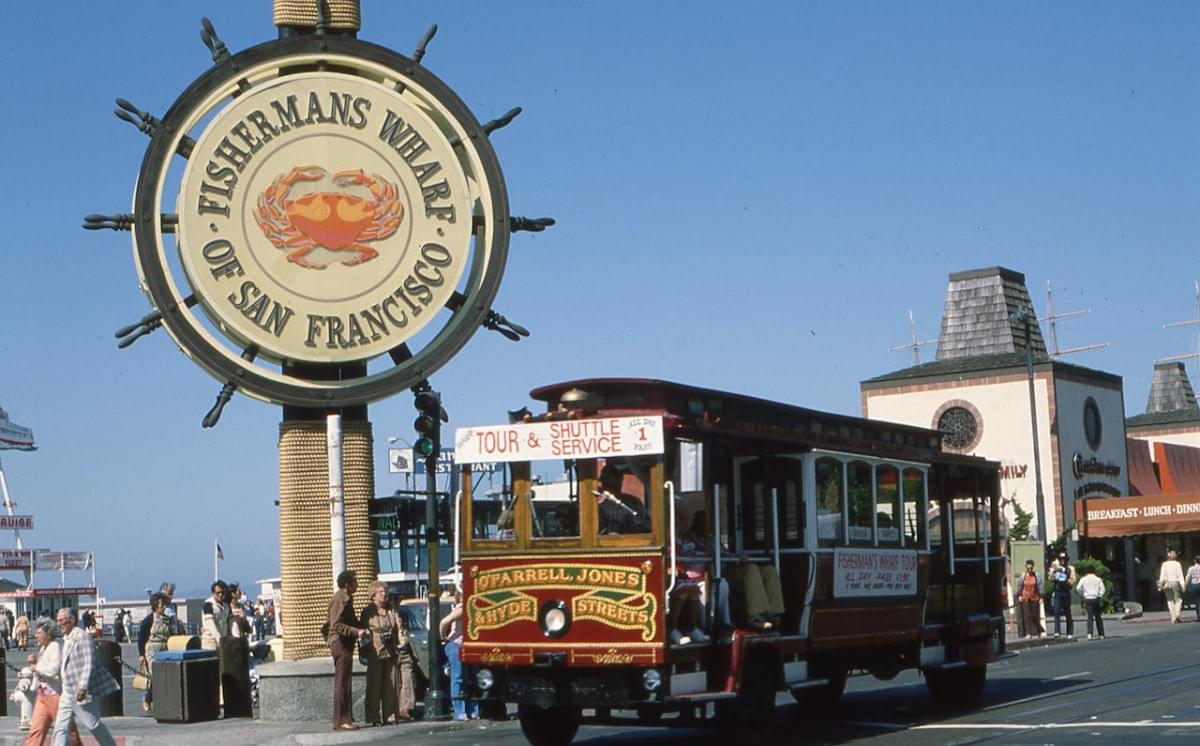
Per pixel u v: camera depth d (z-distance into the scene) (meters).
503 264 22.95
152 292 21.28
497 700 16.09
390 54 22.73
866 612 18.67
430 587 21.70
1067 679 24.50
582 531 15.73
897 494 19.80
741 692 16.22
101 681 16.06
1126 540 60.84
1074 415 60.41
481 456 16.28
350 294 22.16
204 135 21.66
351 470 22.23
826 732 17.97
